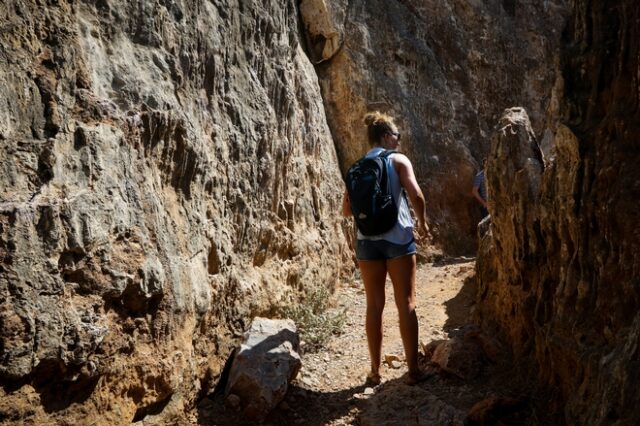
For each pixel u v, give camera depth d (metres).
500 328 3.98
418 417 3.19
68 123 2.55
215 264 3.61
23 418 2.25
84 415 2.51
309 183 5.58
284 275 4.62
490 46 9.61
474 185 8.12
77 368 2.44
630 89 2.59
